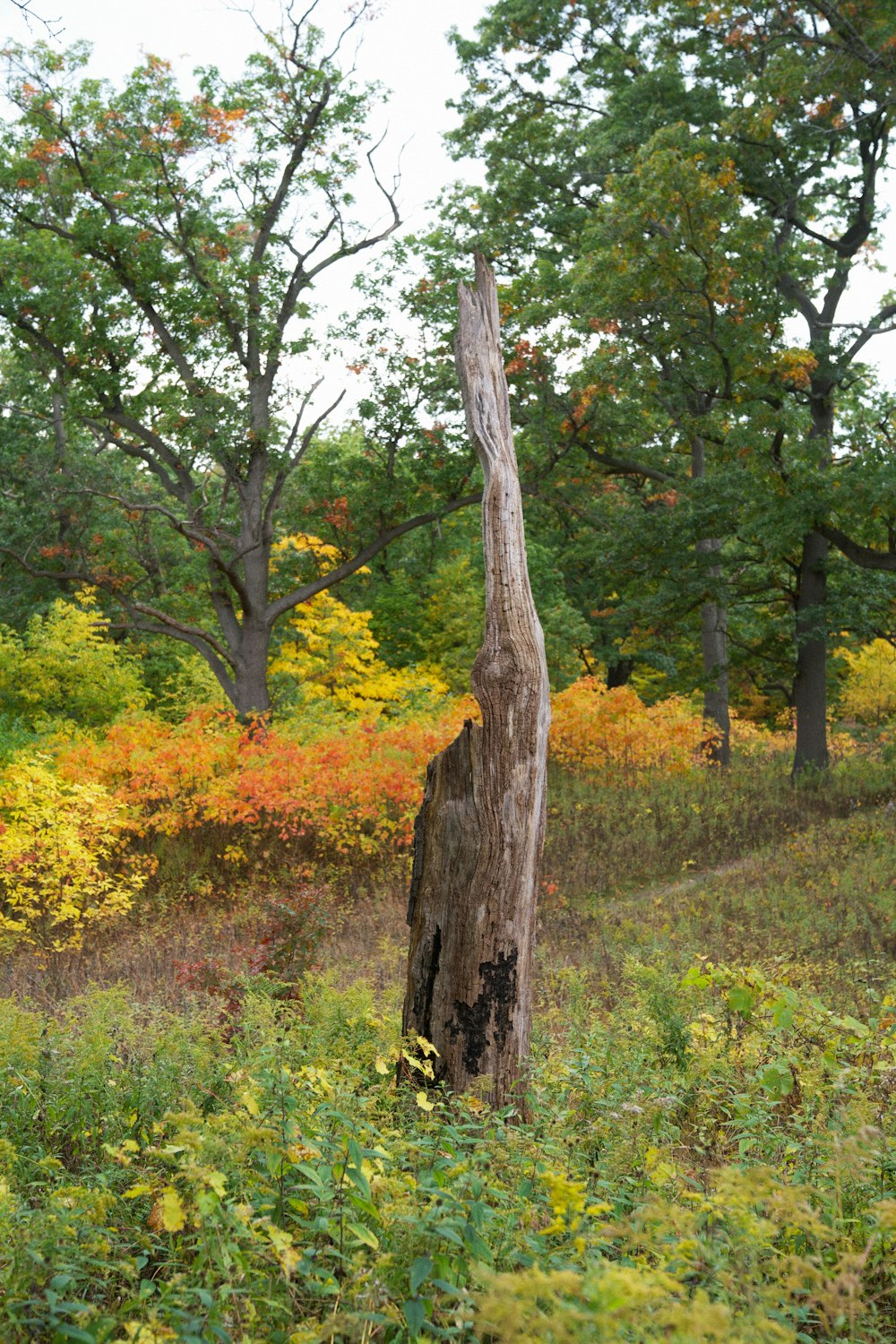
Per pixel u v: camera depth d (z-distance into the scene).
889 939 10.02
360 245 22.11
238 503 22.34
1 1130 3.79
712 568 22.59
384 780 14.03
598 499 25.73
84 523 21.84
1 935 10.05
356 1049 4.60
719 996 6.20
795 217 20.08
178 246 20.75
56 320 20.27
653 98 20.95
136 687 23.22
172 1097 3.94
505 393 4.89
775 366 17.45
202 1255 2.52
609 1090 4.23
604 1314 1.85
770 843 15.99
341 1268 2.71
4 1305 2.35
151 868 12.70
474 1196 2.74
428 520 22.56
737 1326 2.02
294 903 7.04
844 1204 3.20
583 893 13.37
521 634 4.43
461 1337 2.35
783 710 35.44
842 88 17.67
